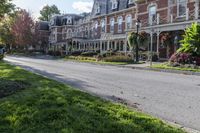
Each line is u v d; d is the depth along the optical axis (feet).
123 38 139.03
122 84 41.91
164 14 109.60
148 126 18.06
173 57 75.25
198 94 33.24
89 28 193.16
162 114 23.66
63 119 19.11
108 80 46.98
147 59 104.17
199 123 21.22
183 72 63.21
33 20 219.20
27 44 217.77
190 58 71.56
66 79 47.55
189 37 73.51
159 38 105.81
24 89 30.14
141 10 122.83
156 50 109.91
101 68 76.74
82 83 42.52
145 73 62.49
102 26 171.83
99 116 19.86
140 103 27.86
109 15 162.71
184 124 20.93
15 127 17.93
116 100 28.94
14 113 20.67
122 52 132.67
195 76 56.65
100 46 165.17
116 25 155.74
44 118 19.33
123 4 149.89
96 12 178.81
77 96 26.43
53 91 28.89
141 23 118.62
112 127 17.66
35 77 41.63
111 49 149.07
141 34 100.07
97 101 24.70
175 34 102.12
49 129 17.43
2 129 17.58
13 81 34.06
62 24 246.47
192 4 96.89
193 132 18.45
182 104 27.55
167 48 105.40
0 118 19.61
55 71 63.41
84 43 193.26
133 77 52.49
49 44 258.78
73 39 195.42
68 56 148.46
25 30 211.00
